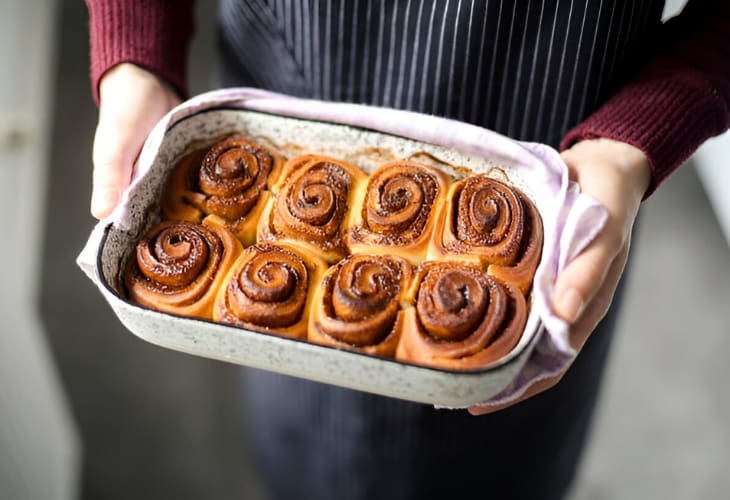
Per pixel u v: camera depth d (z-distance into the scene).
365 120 0.69
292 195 0.69
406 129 0.69
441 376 0.57
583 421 1.00
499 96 0.77
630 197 0.68
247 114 0.71
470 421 0.91
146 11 0.77
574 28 0.72
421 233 0.67
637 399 1.41
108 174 0.68
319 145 0.71
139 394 1.35
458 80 0.76
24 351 1.20
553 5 0.71
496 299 0.63
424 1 0.73
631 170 0.69
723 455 1.35
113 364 1.37
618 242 0.64
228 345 0.60
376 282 0.64
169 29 0.79
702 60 0.74
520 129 0.79
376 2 0.74
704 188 1.66
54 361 1.36
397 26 0.75
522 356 0.59
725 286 1.54
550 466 1.01
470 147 0.68
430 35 0.74
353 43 0.77
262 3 0.79
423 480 1.01
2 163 1.45
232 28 0.85
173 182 0.70
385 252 0.67
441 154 0.69
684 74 0.73
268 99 0.70
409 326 0.63
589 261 0.62
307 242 0.68
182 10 0.81
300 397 0.99
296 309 0.64
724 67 0.74
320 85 0.81
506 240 0.66
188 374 1.38
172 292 0.65
